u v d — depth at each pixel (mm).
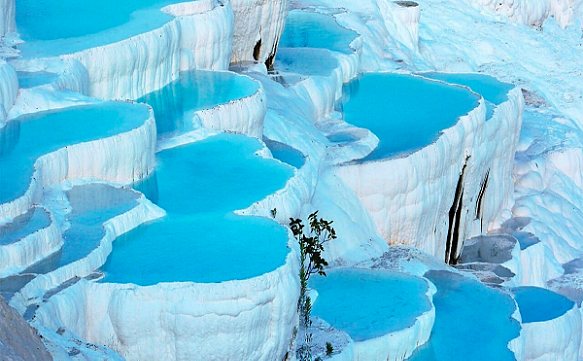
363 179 32625
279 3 37625
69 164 25094
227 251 22562
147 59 30469
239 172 27188
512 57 52469
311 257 25391
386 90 39250
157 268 21859
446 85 39812
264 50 37781
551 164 43812
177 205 25141
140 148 26297
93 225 23266
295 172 27391
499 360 26969
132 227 23844
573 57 54562
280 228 23844
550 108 48500
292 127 33031
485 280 34188
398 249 32812
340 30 42719
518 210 40906
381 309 27547
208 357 20922
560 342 31828
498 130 38906
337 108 37500
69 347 19359
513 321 28734
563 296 33531
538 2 57938
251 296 20953
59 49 28938
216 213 24703
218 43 33812
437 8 54125
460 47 51562
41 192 23891
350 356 24469
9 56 28203
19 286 20500
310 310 26188
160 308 20844
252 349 21234
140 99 30469
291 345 22672
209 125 29656
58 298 20641
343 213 31641
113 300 21094
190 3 33406
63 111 27188
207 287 20766
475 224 38156
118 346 21188
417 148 33812
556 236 40281
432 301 29250
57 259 21750
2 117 26047
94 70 29016
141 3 33625
